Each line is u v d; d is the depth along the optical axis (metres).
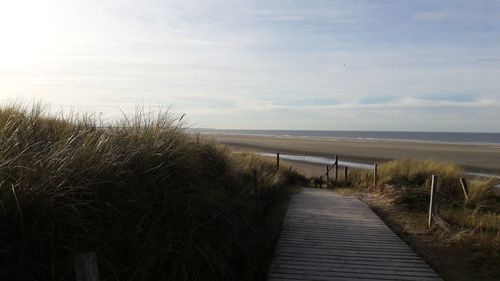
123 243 4.27
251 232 7.01
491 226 8.47
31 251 3.55
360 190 15.49
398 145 60.09
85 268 2.88
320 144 63.75
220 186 6.66
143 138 5.98
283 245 7.48
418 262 6.64
